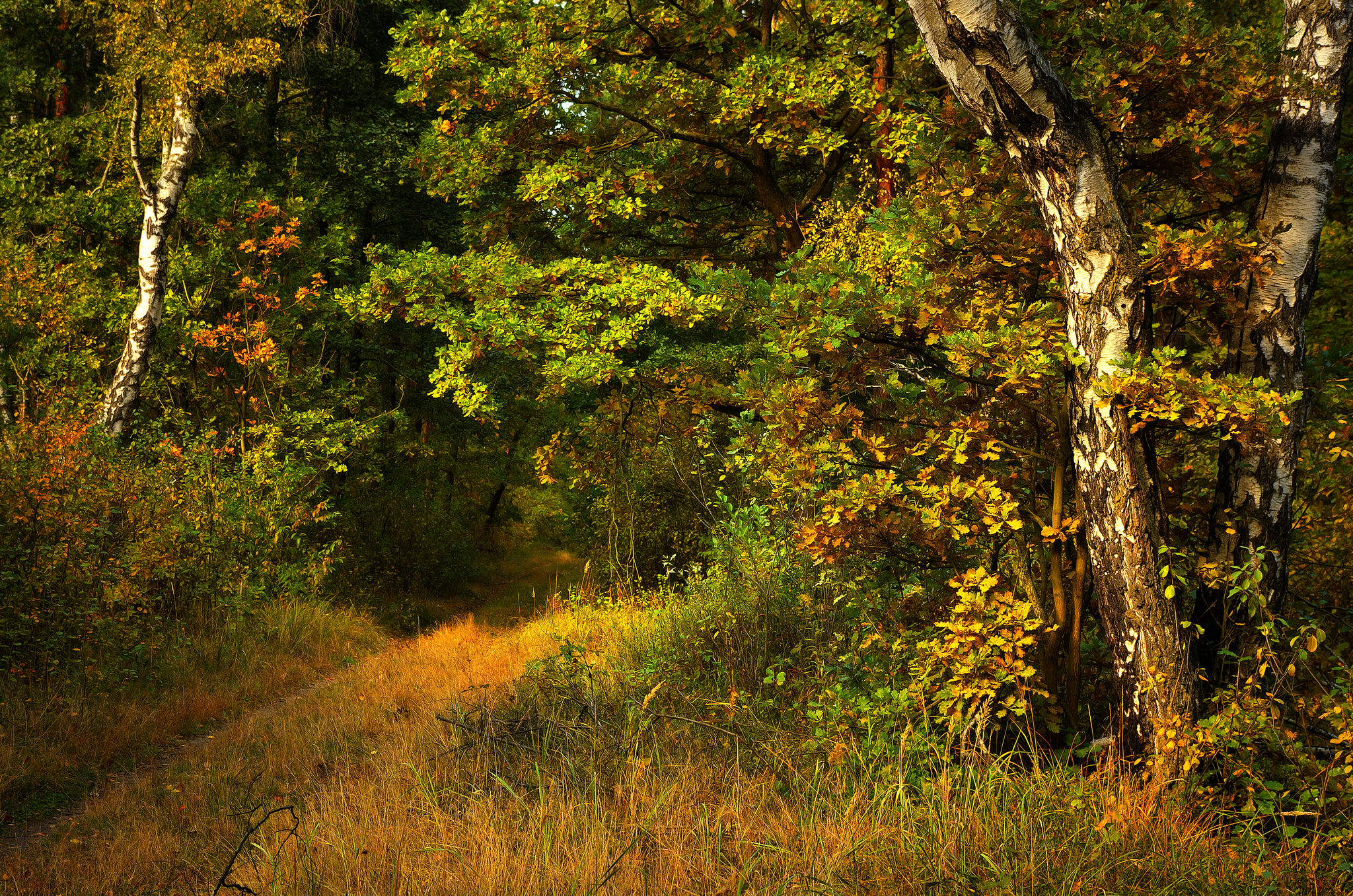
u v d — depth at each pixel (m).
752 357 10.03
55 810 5.73
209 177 15.61
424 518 19.83
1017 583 4.57
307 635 11.62
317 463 15.70
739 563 6.57
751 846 3.61
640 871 3.44
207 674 9.31
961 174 4.59
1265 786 3.48
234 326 14.10
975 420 4.34
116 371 13.65
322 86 18.39
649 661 6.05
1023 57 3.67
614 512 13.34
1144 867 3.25
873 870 3.31
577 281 10.48
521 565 27.77
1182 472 4.85
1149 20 4.14
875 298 4.43
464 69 10.73
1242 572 3.80
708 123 10.45
